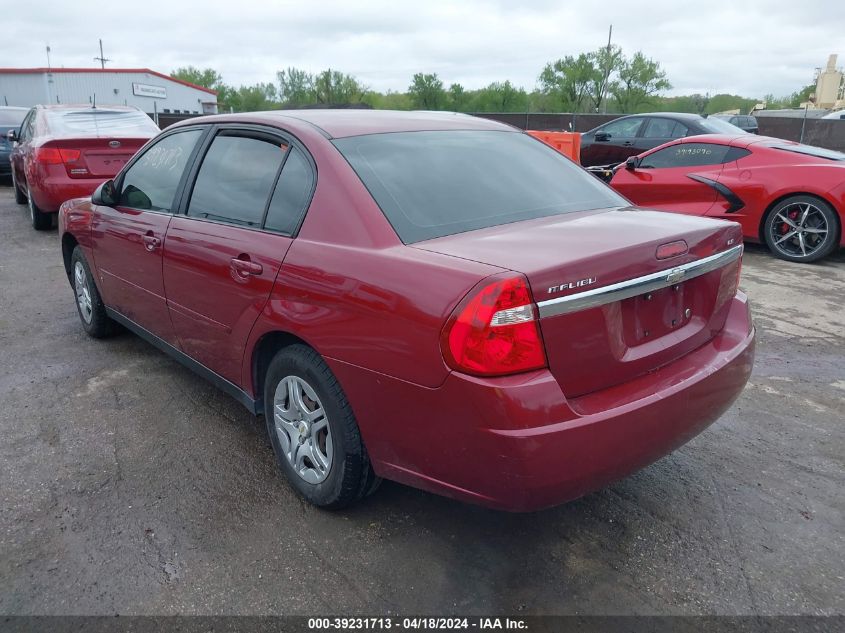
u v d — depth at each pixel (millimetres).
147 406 3934
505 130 3613
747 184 7789
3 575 2523
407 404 2334
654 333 2551
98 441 3523
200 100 49406
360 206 2635
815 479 3193
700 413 2596
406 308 2275
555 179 3260
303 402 2887
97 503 2975
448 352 2166
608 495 3062
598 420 2213
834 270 7258
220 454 3398
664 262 2459
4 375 4371
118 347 4887
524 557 2646
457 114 3812
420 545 2711
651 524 2850
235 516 2891
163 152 3924
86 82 41594
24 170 9453
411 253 2410
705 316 2799
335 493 2770
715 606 2395
